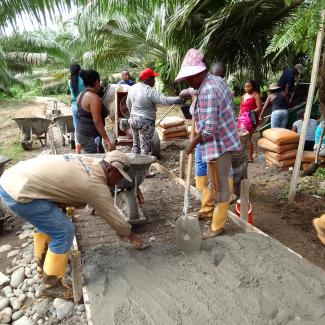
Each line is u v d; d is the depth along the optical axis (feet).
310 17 11.96
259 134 29.45
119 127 22.34
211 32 24.31
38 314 10.27
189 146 12.40
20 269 12.64
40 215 9.57
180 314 9.09
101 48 40.47
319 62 16.38
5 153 28.58
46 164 9.64
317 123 22.25
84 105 16.22
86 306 9.48
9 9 12.80
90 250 12.13
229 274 10.48
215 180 12.69
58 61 76.18
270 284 10.03
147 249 12.08
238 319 8.91
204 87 11.67
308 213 16.53
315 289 9.84
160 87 45.47
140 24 37.19
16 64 65.67
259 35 28.40
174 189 18.31
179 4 21.79
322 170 20.43
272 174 21.24
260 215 16.56
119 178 10.31
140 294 9.84
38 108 52.13
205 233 13.35
